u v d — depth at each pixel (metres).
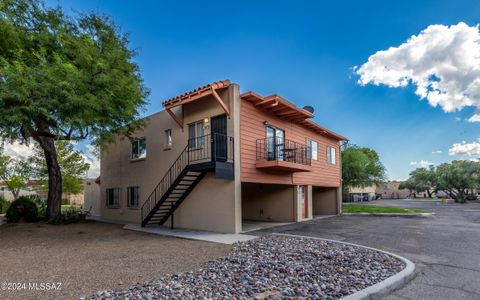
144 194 14.10
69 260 6.05
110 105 10.18
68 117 8.64
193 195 11.38
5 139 10.37
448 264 5.51
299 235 9.07
